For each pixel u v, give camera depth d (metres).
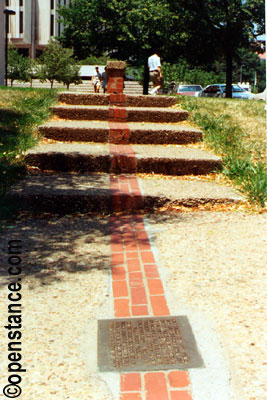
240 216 5.79
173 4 29.47
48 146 7.88
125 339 3.16
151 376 2.77
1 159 6.94
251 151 8.14
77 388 2.66
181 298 3.71
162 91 54.81
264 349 3.01
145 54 32.03
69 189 6.20
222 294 3.76
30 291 3.82
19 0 54.19
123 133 8.55
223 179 7.18
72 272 4.20
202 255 4.57
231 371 2.80
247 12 28.12
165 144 8.65
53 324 3.33
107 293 3.82
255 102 11.43
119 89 11.66
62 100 10.74
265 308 3.52
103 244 4.89
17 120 8.88
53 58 38.91
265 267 4.27
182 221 5.63
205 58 32.91
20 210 5.86
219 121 9.41
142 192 6.20
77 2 33.41
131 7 30.84
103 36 32.00
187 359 2.92
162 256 4.56
